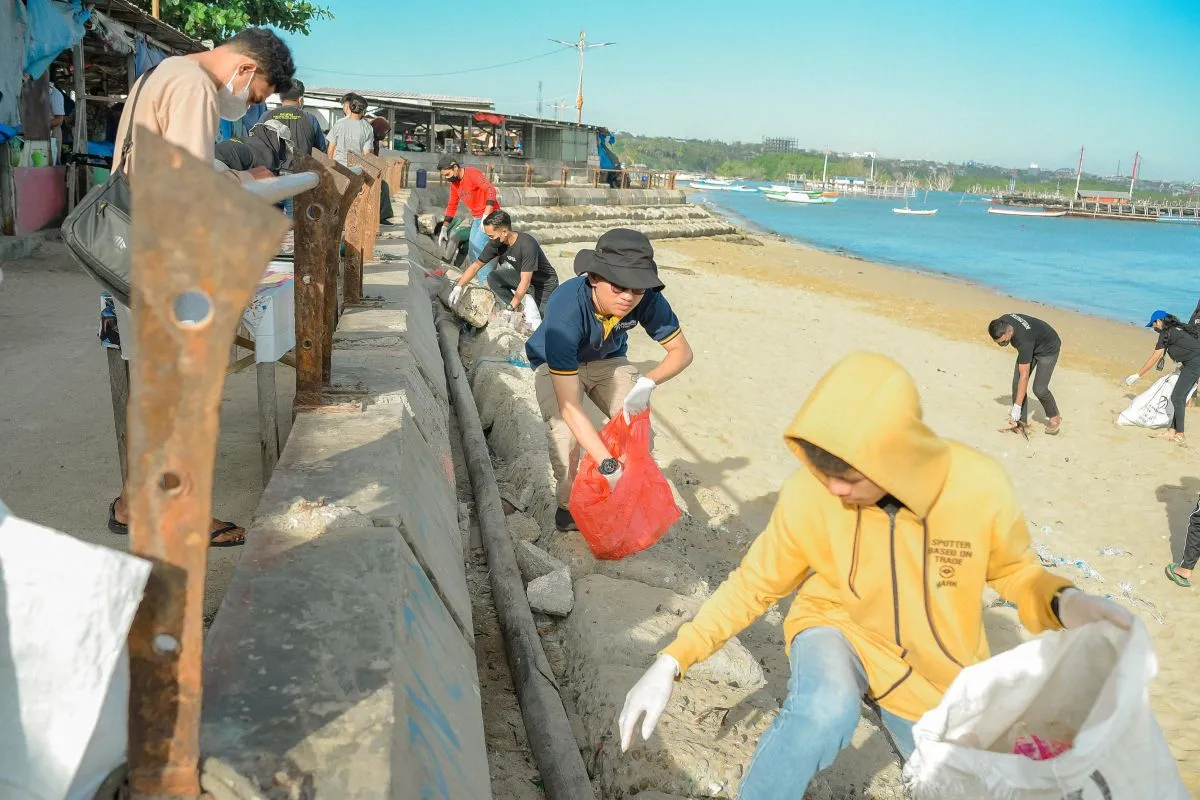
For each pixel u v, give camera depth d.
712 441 8.69
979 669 2.01
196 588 1.45
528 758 3.14
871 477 1.97
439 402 5.44
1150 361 10.63
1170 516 8.06
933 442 2.02
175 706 1.50
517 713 3.40
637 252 3.96
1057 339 10.06
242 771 1.60
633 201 35.97
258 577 2.34
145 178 1.28
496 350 8.63
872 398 1.96
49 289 8.77
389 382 4.42
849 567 2.23
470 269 9.45
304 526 2.67
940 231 67.38
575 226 30.02
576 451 4.61
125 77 16.41
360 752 1.70
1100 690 1.94
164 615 1.45
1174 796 1.78
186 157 1.27
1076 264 41.12
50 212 12.27
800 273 27.02
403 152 29.36
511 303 9.78
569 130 40.38
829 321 16.98
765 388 10.93
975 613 2.21
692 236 35.22
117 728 1.46
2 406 4.89
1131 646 1.80
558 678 3.62
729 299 18.77
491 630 3.95
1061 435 10.30
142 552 1.42
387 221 13.41
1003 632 5.65
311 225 3.79
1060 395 12.23
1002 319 10.07
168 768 1.53
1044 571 2.14
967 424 10.54
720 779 2.94
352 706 1.84
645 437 4.33
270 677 1.91
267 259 1.32
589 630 3.70
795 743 2.17
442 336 9.03
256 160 5.66
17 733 1.34
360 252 6.48
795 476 2.33
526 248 9.38
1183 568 6.72
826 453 2.01
